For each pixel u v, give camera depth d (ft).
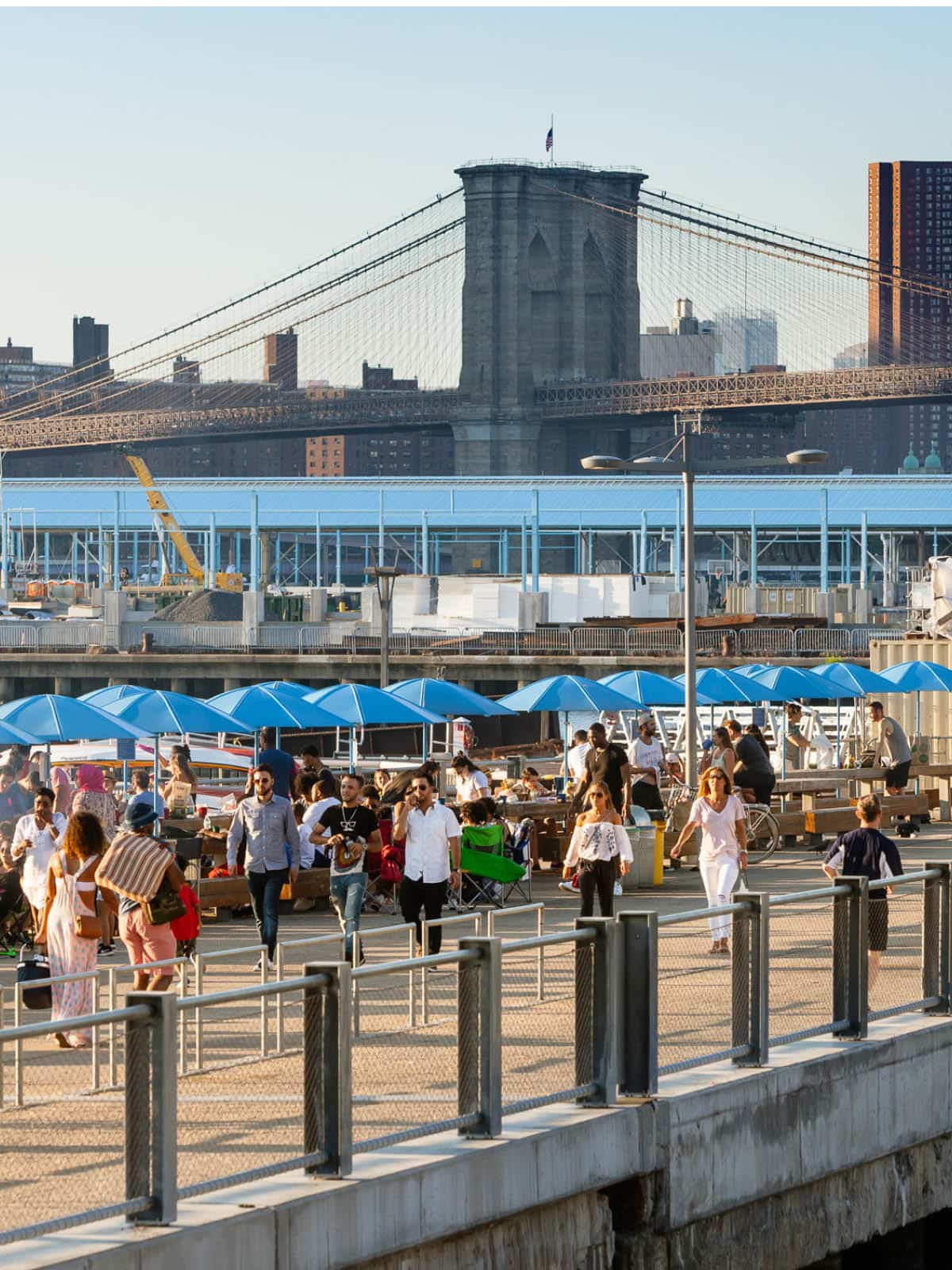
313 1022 41.57
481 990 45.11
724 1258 50.01
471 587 374.22
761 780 112.78
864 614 393.29
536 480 546.26
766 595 411.75
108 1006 55.11
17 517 581.53
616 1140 46.91
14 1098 35.88
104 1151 37.55
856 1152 54.90
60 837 74.28
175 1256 36.99
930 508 503.20
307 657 355.97
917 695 178.19
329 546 638.94
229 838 77.25
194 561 562.25
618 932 49.01
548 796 126.52
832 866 63.21
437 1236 42.27
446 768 174.50
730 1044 51.98
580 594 374.43
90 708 108.17
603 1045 47.93
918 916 59.93
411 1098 43.47
